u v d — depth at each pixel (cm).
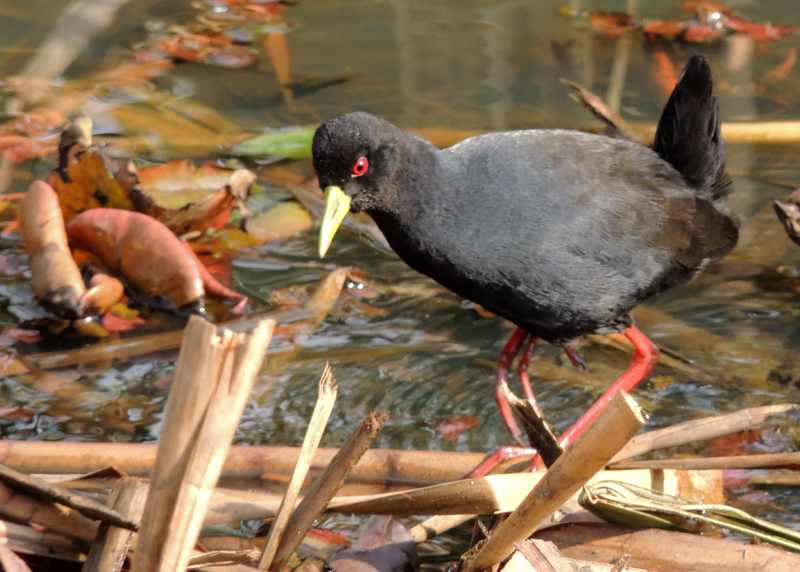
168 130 1222
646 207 831
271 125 1239
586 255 812
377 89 1309
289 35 1425
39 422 821
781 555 581
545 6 1495
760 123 1180
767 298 1005
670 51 1371
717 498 690
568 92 1293
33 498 555
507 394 598
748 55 1354
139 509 532
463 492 584
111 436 807
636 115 1244
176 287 952
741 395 867
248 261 1048
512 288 819
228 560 559
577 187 810
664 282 858
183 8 1472
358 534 688
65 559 562
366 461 755
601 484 620
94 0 1406
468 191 798
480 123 1236
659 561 596
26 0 1458
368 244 1088
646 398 866
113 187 1009
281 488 741
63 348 913
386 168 782
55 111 1243
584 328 851
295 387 878
